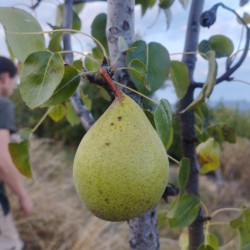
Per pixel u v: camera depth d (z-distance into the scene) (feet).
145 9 4.11
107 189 2.15
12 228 8.22
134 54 2.64
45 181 14.99
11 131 7.70
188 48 3.80
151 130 2.35
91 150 2.23
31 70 2.23
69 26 3.82
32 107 2.18
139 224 2.82
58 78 2.22
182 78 3.34
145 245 2.82
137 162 2.15
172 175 15.58
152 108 3.29
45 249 11.24
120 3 2.74
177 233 13.41
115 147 2.17
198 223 3.92
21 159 3.33
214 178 21.74
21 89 2.19
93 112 20.97
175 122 4.82
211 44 3.81
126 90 2.69
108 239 11.51
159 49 2.70
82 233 11.51
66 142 26.11
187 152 3.83
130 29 2.78
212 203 16.69
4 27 2.31
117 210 2.20
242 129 25.50
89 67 4.01
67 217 12.41
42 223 11.98
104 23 3.71
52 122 25.46
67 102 4.68
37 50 2.42
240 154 20.56
